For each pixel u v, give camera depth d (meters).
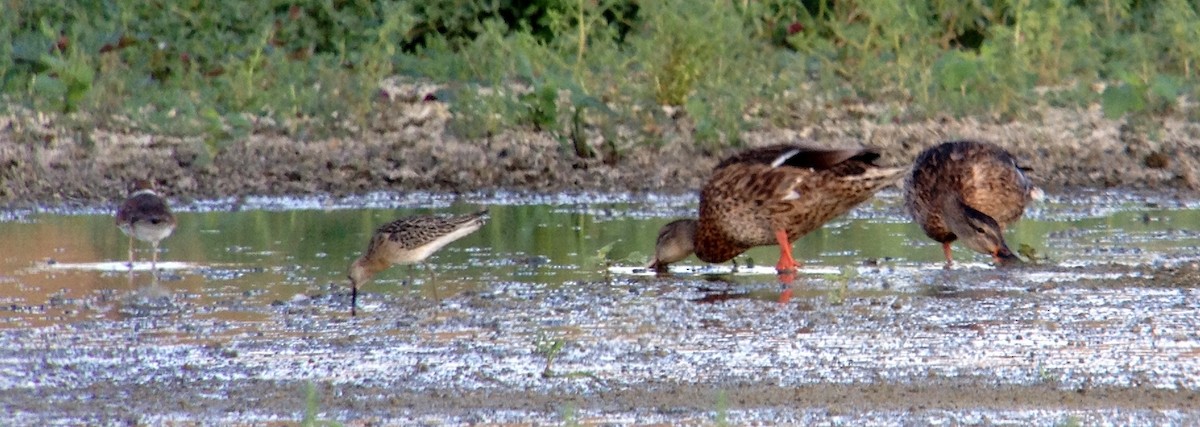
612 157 19.47
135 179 18.06
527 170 19.12
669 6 22.02
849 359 10.29
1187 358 10.31
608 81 22.80
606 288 13.01
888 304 12.15
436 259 14.44
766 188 13.96
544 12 25.06
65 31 23.08
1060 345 10.68
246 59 22.66
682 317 11.69
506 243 15.32
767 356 10.39
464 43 24.75
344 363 10.23
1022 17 23.95
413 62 23.72
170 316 11.72
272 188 18.33
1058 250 14.77
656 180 18.91
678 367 10.09
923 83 21.81
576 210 17.33
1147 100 21.48
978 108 21.55
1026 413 8.98
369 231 15.88
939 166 14.45
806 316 11.70
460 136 20.20
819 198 14.03
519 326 11.39
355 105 20.92
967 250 15.10
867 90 22.55
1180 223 16.50
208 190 18.14
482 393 9.45
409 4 24.20
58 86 20.27
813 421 8.82
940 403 9.20
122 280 13.22
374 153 19.50
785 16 25.75
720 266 14.45
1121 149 20.08
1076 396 9.35
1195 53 23.22
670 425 8.75
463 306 12.16
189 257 14.41
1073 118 21.41
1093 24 25.06
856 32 23.91
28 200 17.52
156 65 22.73
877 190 14.18
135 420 8.88
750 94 21.59
